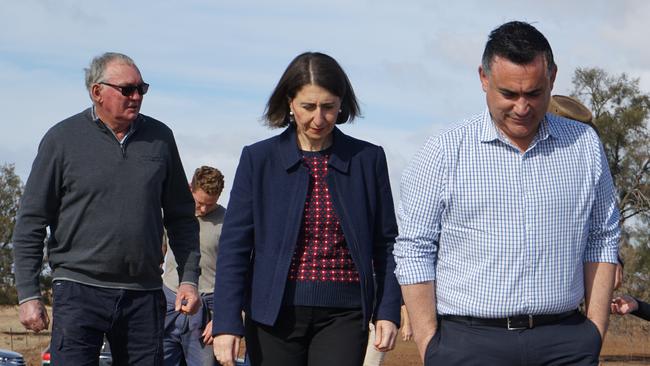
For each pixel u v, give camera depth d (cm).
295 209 513
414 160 463
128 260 583
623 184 3934
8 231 4872
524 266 440
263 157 522
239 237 519
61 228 587
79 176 580
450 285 454
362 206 521
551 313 445
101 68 580
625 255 3475
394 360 2589
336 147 525
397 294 528
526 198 442
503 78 420
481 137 448
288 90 511
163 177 600
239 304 514
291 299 509
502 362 443
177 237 627
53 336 587
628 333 3003
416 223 460
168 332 834
